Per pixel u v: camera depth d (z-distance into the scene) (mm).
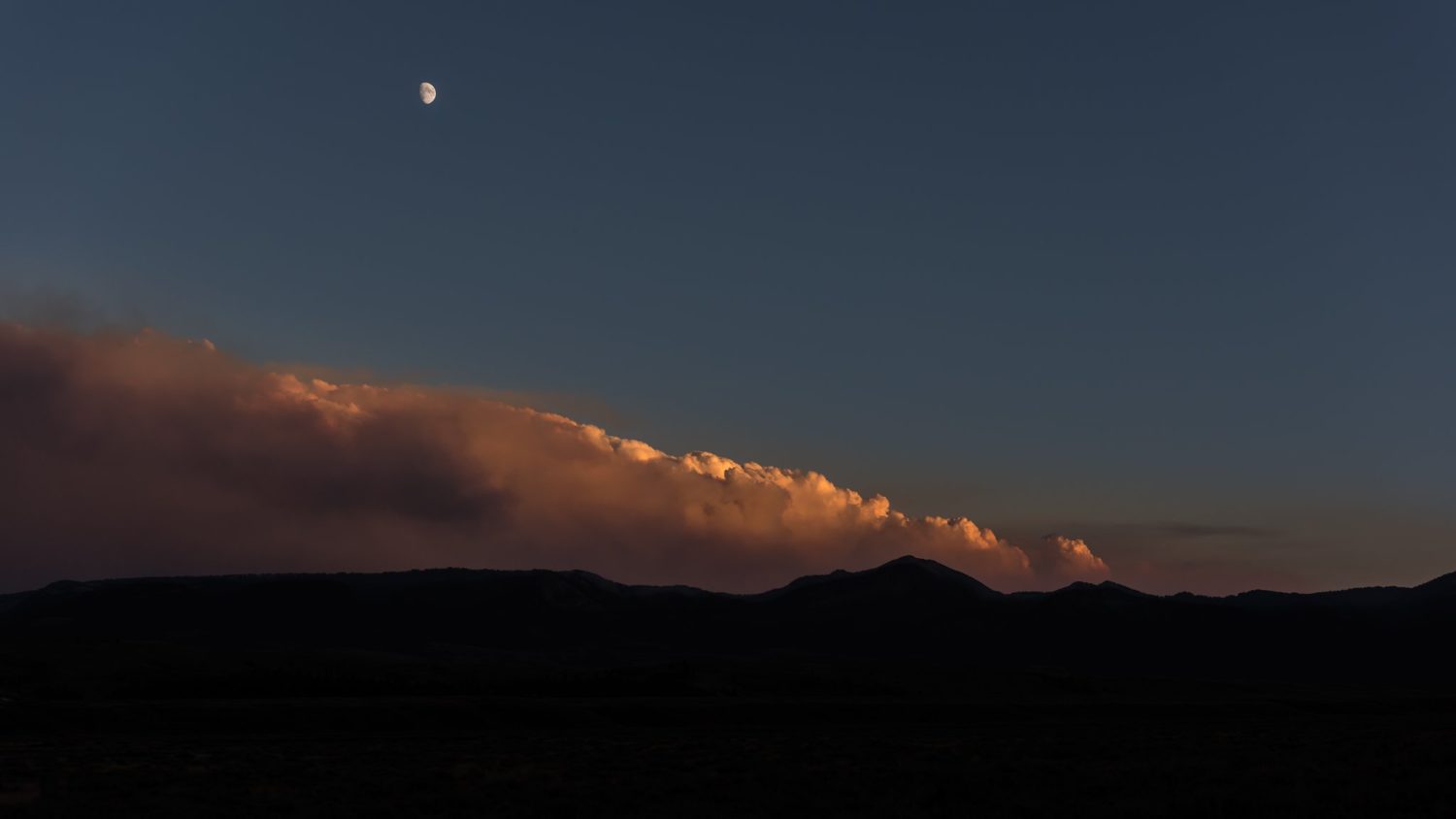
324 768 63312
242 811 45625
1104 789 50000
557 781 54906
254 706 109125
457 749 80562
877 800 47688
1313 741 80938
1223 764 60750
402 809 46188
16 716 99125
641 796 49625
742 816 43438
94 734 96562
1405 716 143250
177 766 63750
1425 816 40906
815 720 125375
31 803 46812
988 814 42625
